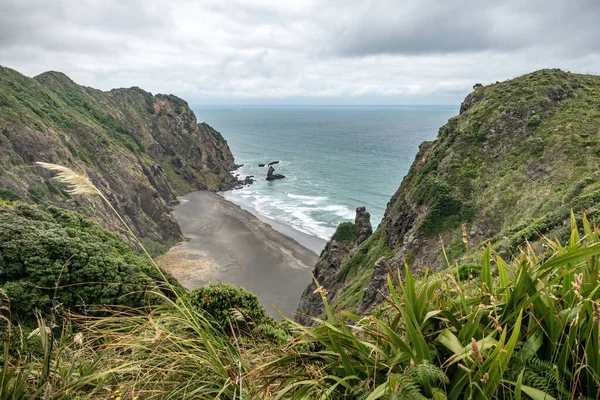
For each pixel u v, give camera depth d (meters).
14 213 24.72
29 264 18.20
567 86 41.75
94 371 3.09
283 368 2.85
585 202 19.75
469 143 40.84
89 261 19.78
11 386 2.72
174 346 3.20
